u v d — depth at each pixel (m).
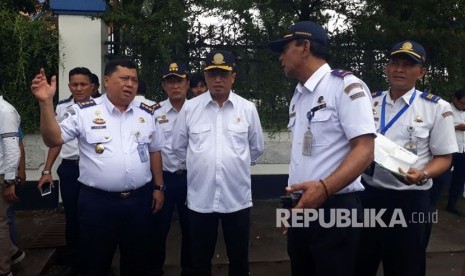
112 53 6.27
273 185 6.59
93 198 3.20
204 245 3.50
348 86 2.16
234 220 3.48
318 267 2.33
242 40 6.30
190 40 6.21
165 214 4.06
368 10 6.23
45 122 2.87
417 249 2.95
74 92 4.09
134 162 3.22
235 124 3.46
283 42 2.33
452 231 5.60
